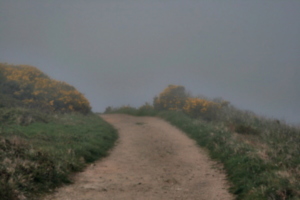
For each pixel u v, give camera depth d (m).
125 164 11.55
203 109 21.45
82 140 13.48
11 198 6.83
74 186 8.54
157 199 7.94
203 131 16.20
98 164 11.28
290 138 13.28
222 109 22.22
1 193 6.75
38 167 8.58
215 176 9.98
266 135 14.55
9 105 17.27
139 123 22.58
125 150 14.09
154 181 9.48
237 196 8.05
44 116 17.11
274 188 7.52
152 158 12.62
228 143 12.74
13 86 20.94
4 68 23.14
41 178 8.18
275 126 16.25
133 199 7.86
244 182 8.61
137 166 11.30
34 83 22.31
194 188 8.88
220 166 10.99
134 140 16.45
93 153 12.42
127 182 9.24
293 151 10.81
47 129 14.26
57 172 8.75
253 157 10.08
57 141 12.41
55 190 8.05
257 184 8.19
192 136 16.67
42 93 21.38
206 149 13.78
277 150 10.91
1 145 9.07
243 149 11.55
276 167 9.19
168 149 14.23
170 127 20.17
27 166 8.24
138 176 9.97
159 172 10.53
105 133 16.55
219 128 15.80
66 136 13.35
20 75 22.06
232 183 9.07
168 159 12.45
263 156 10.09
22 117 15.25
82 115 21.86
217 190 8.66
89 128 16.78
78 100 22.94
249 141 13.24
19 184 7.45
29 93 20.92
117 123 23.06
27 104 19.14
